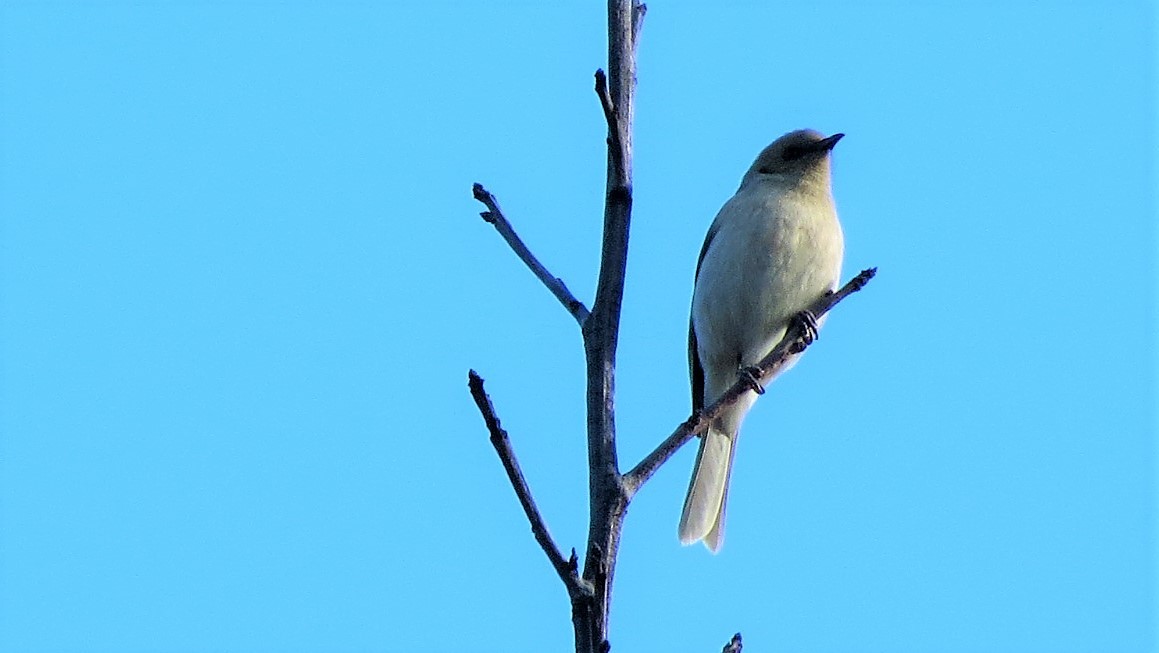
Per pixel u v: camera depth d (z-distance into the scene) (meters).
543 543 5.49
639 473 5.95
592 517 5.86
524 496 5.52
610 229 6.32
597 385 6.09
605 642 5.43
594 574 5.52
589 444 6.04
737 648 5.78
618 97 6.45
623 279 6.27
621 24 6.56
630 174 6.34
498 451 5.53
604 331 6.20
